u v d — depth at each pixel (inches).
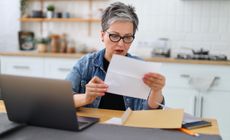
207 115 110.9
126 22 50.8
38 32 147.6
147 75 46.8
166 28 132.0
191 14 129.4
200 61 109.1
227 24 127.1
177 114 45.0
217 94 109.6
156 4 131.7
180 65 111.5
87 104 52.6
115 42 51.5
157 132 39.6
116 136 37.6
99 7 139.5
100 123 43.5
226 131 110.1
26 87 39.6
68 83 36.9
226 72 107.9
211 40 129.0
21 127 40.8
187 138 37.7
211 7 127.6
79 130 39.2
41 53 130.0
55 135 37.7
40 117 40.3
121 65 46.8
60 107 38.4
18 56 131.6
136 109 55.9
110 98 57.1
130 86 47.7
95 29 141.4
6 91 41.3
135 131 39.8
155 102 50.6
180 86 112.3
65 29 144.9
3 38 147.9
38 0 145.3
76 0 141.2
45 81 38.2
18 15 144.9
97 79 48.7
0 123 42.2
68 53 133.3
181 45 131.5
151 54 127.3
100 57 59.6
